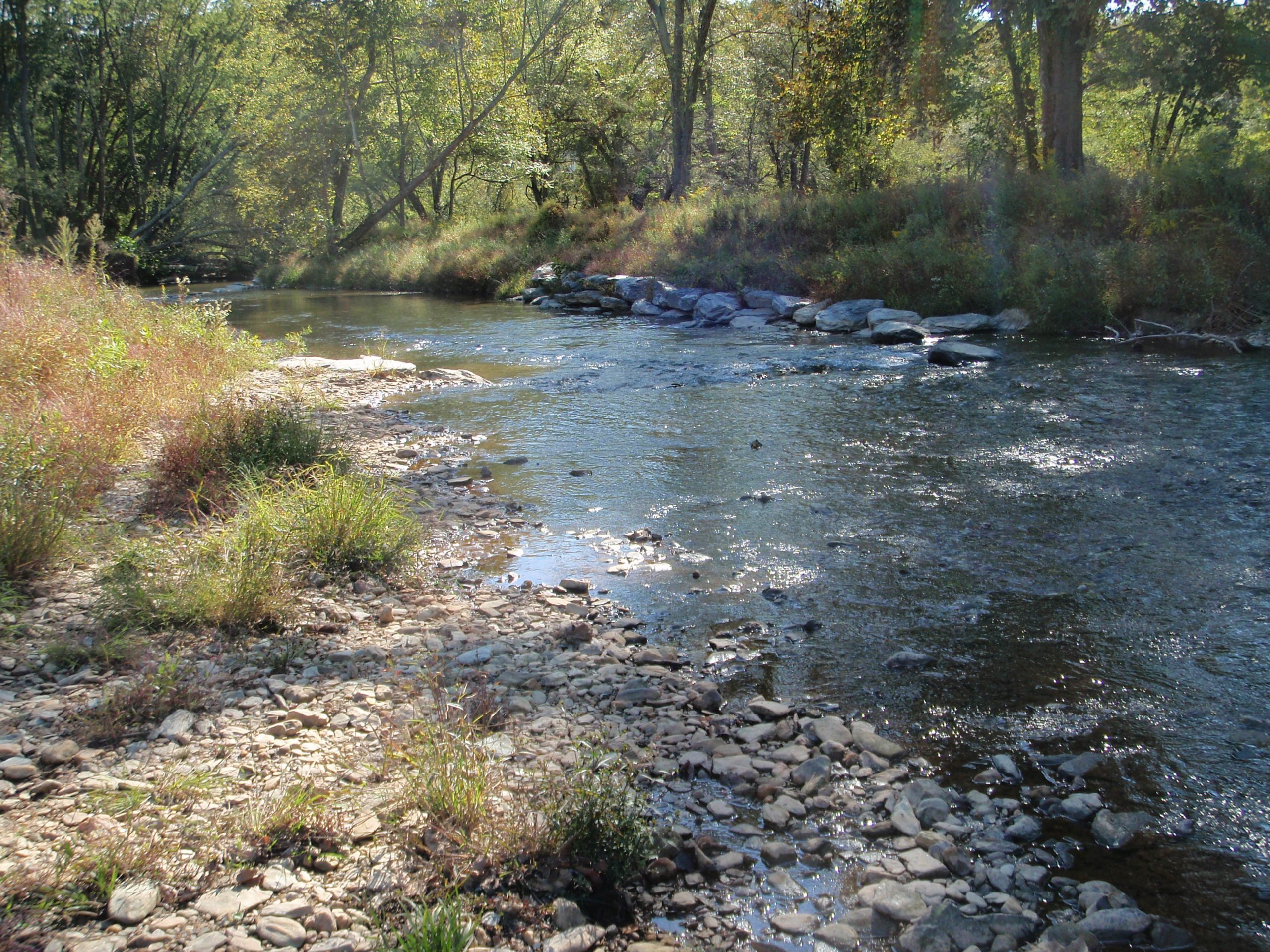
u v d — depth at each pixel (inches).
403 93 1432.1
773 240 830.5
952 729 153.9
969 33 818.8
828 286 714.8
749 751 146.6
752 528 255.9
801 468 312.2
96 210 1498.5
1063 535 241.8
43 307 409.4
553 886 114.3
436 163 1378.0
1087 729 152.3
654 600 210.2
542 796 128.1
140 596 188.1
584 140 1370.6
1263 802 131.6
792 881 117.3
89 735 144.4
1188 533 238.8
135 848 116.3
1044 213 671.8
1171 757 143.6
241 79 1647.4
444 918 102.3
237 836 119.4
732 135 1438.2
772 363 514.9
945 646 183.6
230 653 176.6
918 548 236.8
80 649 170.6
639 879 117.9
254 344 528.4
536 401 441.4
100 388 333.4
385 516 236.2
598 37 1424.7
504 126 1381.6
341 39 1337.4
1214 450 308.5
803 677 172.7
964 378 449.1
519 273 1043.3
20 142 1448.1
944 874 118.0
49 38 1376.7
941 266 650.2
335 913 107.0
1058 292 563.5
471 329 733.3
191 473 270.7
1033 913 110.6
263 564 203.5
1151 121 1139.3
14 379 324.8
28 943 100.7
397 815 125.3
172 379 390.6
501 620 198.5
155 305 539.5
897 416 378.6
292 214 1508.4
